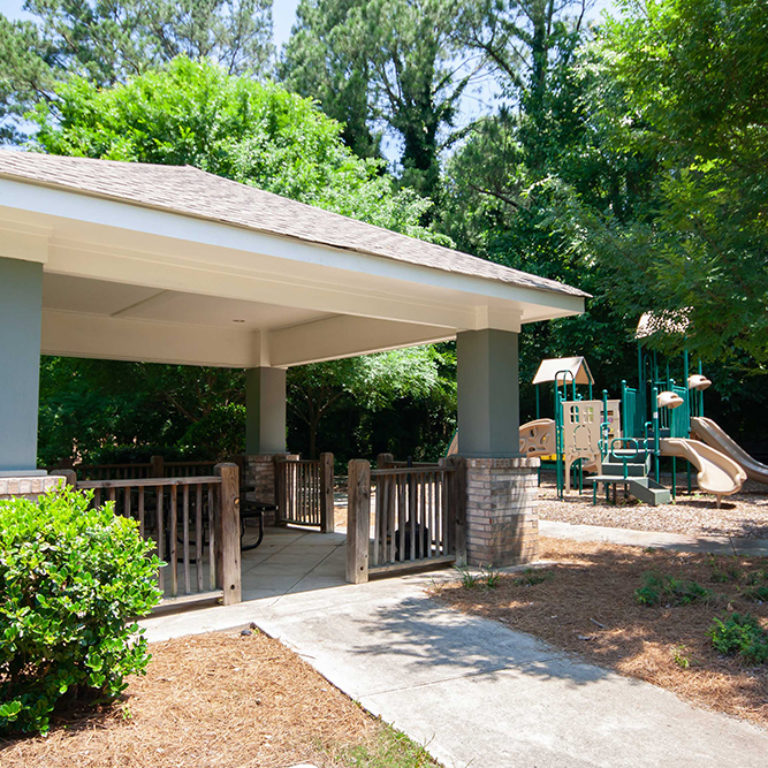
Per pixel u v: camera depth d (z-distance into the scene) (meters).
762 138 6.06
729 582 5.47
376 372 13.21
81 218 3.74
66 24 21.22
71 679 2.87
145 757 2.62
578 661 3.75
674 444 11.41
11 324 3.90
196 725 2.92
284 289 5.30
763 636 3.98
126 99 14.27
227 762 2.59
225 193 5.58
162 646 3.99
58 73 20.12
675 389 13.44
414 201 17.81
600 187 16.33
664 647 3.93
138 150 13.54
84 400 13.66
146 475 9.56
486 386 6.32
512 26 21.58
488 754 2.68
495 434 6.33
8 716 2.70
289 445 21.12
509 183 20.53
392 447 21.95
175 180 5.45
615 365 17.11
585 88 16.17
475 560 6.27
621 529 8.69
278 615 4.61
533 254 17.44
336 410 21.33
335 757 2.64
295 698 3.23
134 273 4.57
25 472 3.86
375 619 4.54
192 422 16.03
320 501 8.95
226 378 14.29
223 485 4.95
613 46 6.93
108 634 2.93
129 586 3.01
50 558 2.91
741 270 5.57
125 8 22.17
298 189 13.48
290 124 15.38
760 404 17.45
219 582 5.05
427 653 3.87
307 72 21.31
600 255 7.35
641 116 6.88
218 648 3.97
